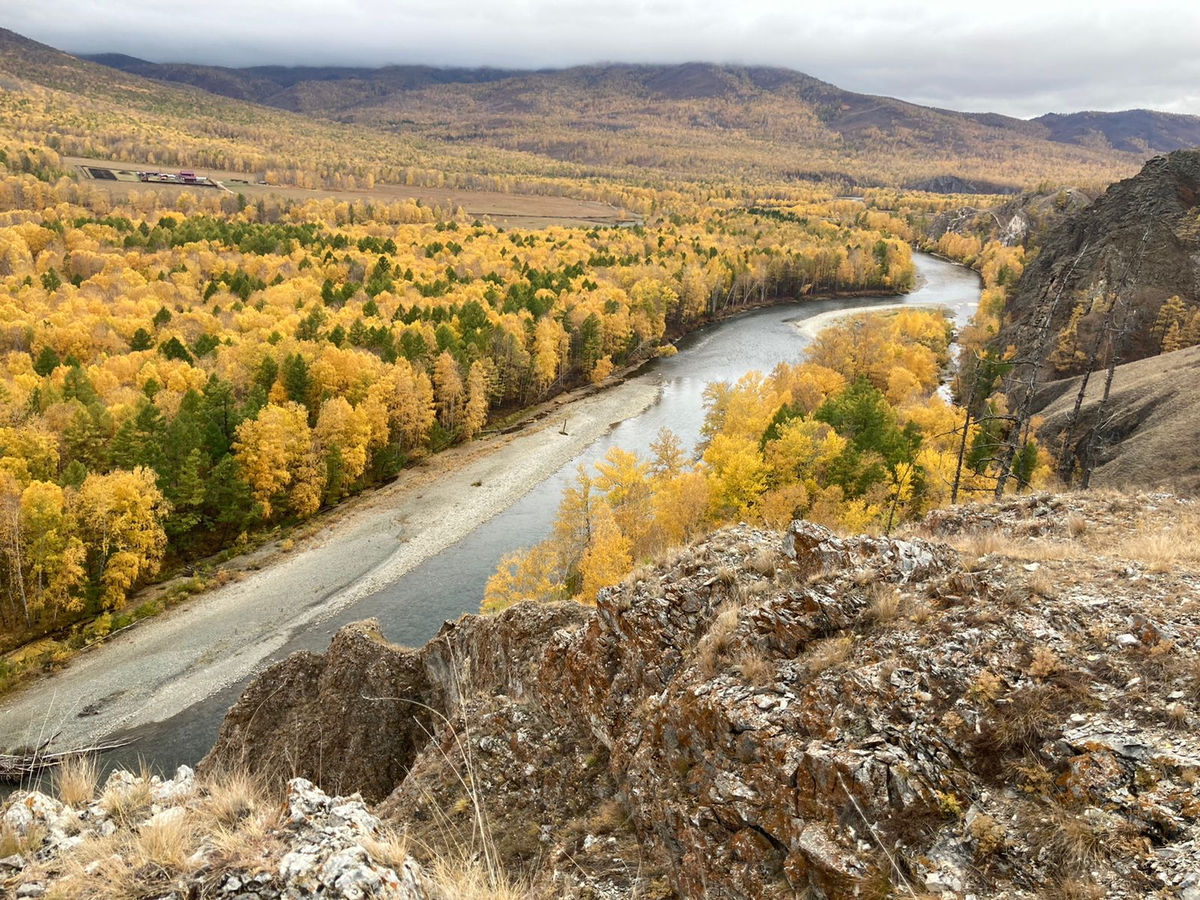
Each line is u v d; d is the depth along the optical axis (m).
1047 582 10.38
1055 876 6.94
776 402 70.06
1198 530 14.52
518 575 40.69
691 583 13.91
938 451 53.41
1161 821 6.87
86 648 44.06
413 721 23.00
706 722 10.49
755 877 8.72
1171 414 50.34
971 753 8.23
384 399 69.81
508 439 80.31
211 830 7.02
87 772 8.09
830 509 43.84
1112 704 8.15
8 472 47.03
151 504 48.91
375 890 6.24
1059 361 83.00
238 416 60.31
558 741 14.65
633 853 11.02
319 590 50.88
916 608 10.51
